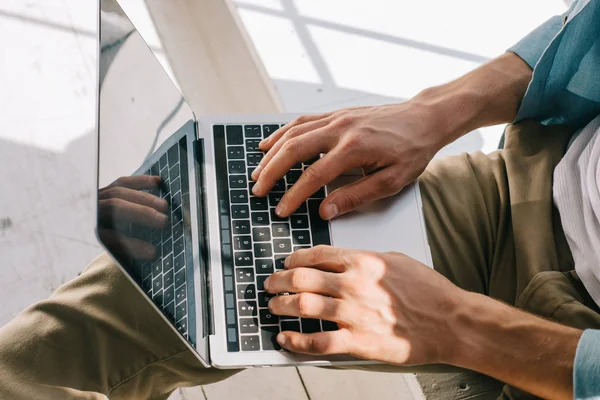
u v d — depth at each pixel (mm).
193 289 926
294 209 998
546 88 1084
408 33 1632
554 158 1067
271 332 926
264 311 939
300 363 915
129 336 960
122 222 827
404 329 911
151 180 920
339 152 998
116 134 871
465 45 1629
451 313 921
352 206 1005
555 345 880
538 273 982
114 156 850
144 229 869
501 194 1081
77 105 1541
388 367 1009
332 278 918
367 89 1552
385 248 1012
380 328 905
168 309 850
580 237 970
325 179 996
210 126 1084
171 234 923
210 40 1692
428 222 1059
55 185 1449
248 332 924
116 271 975
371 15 1647
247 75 1600
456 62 1606
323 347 889
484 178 1100
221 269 967
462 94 1105
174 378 1011
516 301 1010
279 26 1602
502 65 1147
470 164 1115
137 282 806
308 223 1014
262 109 1584
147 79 1011
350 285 916
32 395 894
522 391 973
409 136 1041
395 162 1022
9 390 887
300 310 898
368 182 1009
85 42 1613
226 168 1048
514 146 1105
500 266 1054
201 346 896
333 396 1295
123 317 959
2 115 1499
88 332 947
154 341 969
